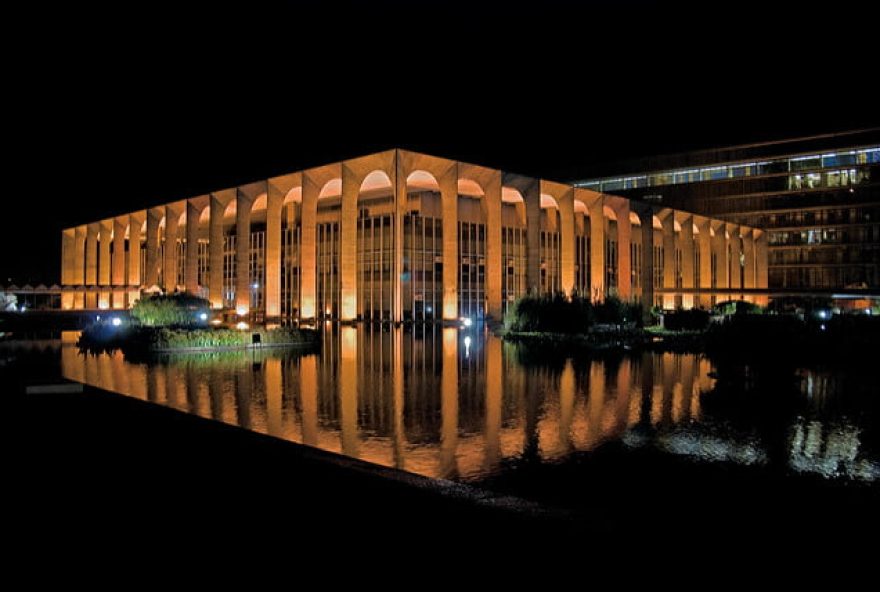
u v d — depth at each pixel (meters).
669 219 65.19
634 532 4.50
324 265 53.22
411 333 35.75
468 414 12.95
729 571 3.93
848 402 14.12
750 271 76.06
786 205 73.00
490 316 45.88
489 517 4.74
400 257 43.78
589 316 32.09
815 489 8.21
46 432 7.63
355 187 44.97
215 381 17.30
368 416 12.77
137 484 5.70
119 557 4.21
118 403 9.40
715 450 10.18
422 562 4.02
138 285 66.00
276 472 5.94
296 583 3.78
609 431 11.53
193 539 4.48
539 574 3.80
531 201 48.97
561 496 7.91
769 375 18.17
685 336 30.30
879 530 6.26
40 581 3.86
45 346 27.84
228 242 63.06
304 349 26.52
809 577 4.02
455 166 44.50
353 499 5.18
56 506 5.18
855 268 69.44
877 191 68.44
